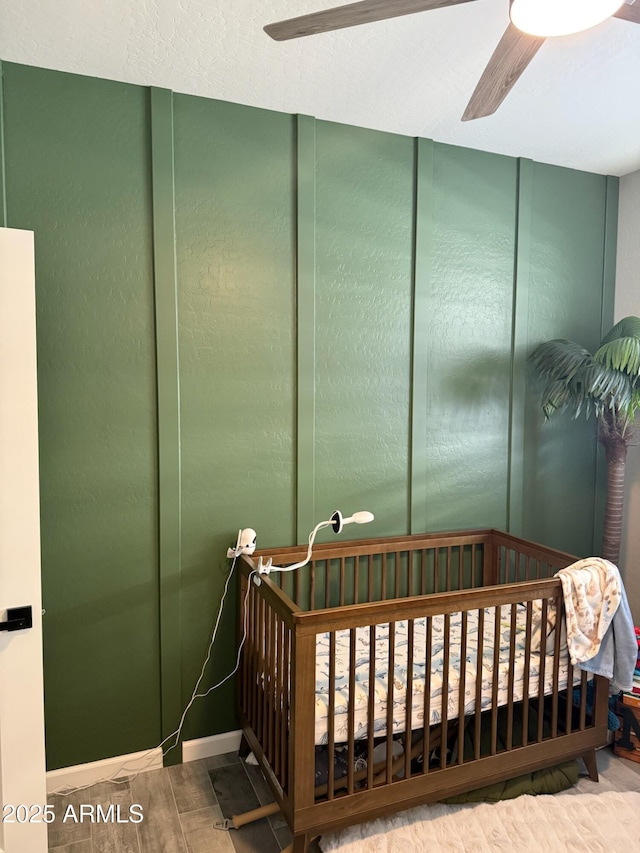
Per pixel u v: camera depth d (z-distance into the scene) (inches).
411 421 101.2
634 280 115.6
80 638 81.2
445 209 102.0
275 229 89.4
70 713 81.1
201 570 87.5
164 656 85.3
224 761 87.5
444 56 73.1
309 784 64.1
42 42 69.7
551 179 111.7
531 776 80.7
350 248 94.9
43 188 76.1
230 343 87.4
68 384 78.8
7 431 62.5
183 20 65.4
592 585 80.1
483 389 107.8
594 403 104.7
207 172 84.7
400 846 69.3
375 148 95.7
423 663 79.5
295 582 92.6
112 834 72.2
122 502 82.4
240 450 89.0
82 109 77.6
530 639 76.9
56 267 77.3
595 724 82.7
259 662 78.3
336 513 80.8
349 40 69.5
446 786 72.4
